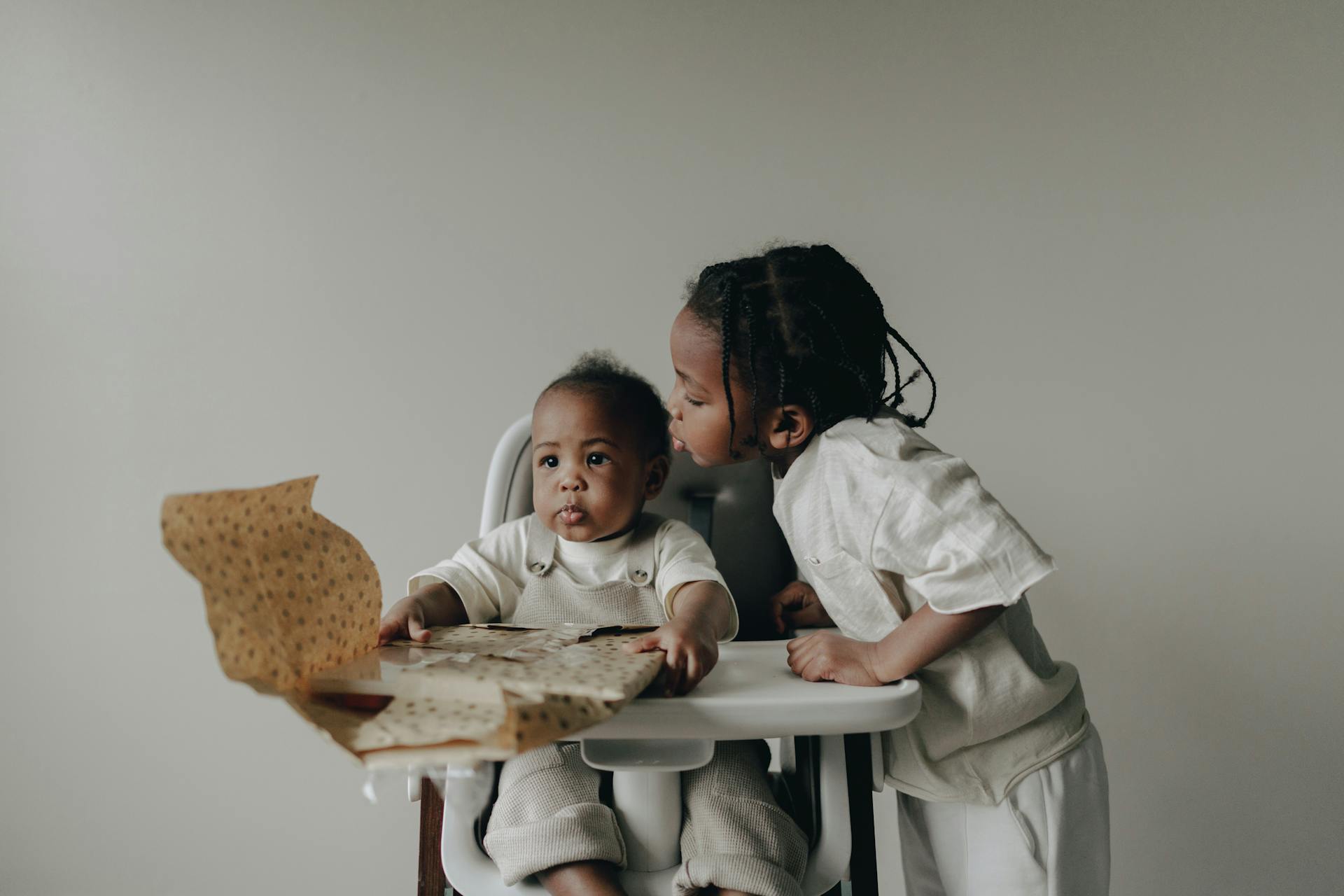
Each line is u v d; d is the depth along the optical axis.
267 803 1.51
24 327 1.51
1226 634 1.42
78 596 1.51
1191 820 1.43
